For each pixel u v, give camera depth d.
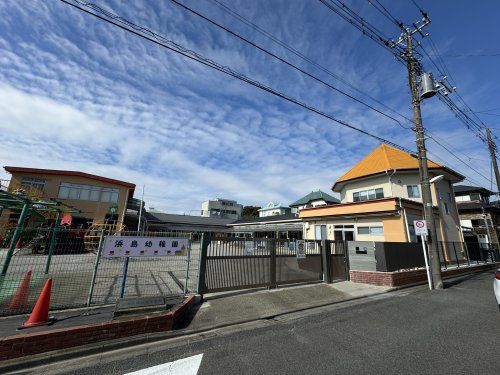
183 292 6.86
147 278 8.56
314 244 9.63
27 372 3.31
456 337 4.66
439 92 10.78
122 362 3.63
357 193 20.48
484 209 29.36
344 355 3.91
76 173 26.17
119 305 4.83
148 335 4.40
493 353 3.97
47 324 4.14
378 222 15.99
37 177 25.08
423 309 6.67
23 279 5.67
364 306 6.98
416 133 11.27
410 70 11.51
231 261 7.45
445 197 19.97
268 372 3.39
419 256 11.95
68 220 19.92
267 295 7.22
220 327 5.16
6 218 17.14
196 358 3.78
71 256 8.40
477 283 11.17
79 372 3.35
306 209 20.86
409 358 3.81
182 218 45.56
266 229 30.94
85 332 3.95
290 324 5.42
